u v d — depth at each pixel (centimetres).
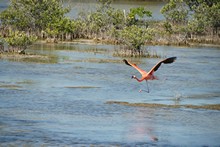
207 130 3033
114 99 3769
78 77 4547
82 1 10981
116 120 3173
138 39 5822
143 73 1823
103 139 2769
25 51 5747
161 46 6731
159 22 8475
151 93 4041
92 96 3831
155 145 2708
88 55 5753
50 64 5091
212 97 3969
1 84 4103
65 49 6094
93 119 3177
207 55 6209
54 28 6806
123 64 5328
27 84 4153
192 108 3569
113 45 6612
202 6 7706
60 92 3919
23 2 6950
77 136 2802
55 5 7100
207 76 4866
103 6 7888
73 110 3384
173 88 4266
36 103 3534
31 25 6994
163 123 3148
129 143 2720
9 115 3189
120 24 7425
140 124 3103
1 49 5519
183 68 5244
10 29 6506
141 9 8175
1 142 2644
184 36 7144
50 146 2611
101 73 4784
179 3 8506
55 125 3002
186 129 3034
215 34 7575
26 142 2661
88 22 7406
